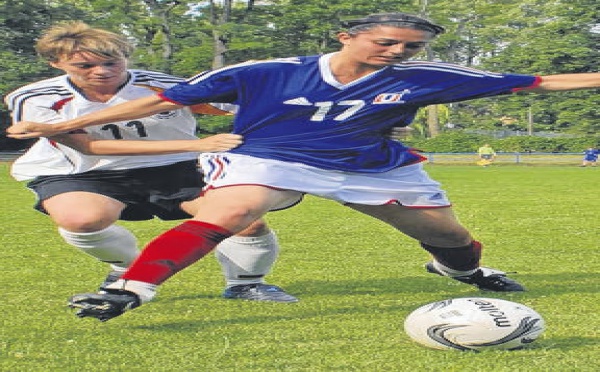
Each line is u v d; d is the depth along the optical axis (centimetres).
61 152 543
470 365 395
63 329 486
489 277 596
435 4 6719
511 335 415
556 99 6122
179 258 455
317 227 1115
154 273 451
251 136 486
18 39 4866
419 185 522
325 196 492
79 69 518
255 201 467
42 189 543
